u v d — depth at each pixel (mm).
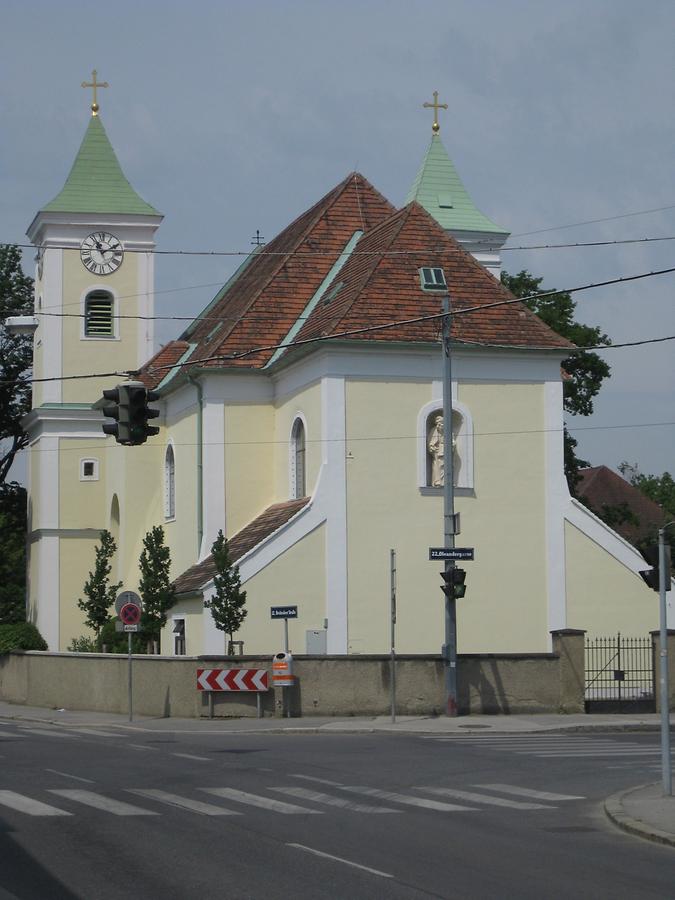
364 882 13945
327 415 44469
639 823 17953
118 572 61938
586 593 45531
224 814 18641
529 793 21562
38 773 23578
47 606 66250
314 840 16562
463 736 33438
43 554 66500
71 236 67250
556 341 46062
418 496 44844
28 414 68562
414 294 45906
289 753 27719
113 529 64562
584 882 14266
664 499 117188
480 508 45188
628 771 24594
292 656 38375
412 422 44969
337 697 38469
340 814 18875
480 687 38719
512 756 27250
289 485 48000
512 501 45438
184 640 46469
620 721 36344
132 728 36562
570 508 45750
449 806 19984
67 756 26859
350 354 44625
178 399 53594
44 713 44531
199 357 51625
